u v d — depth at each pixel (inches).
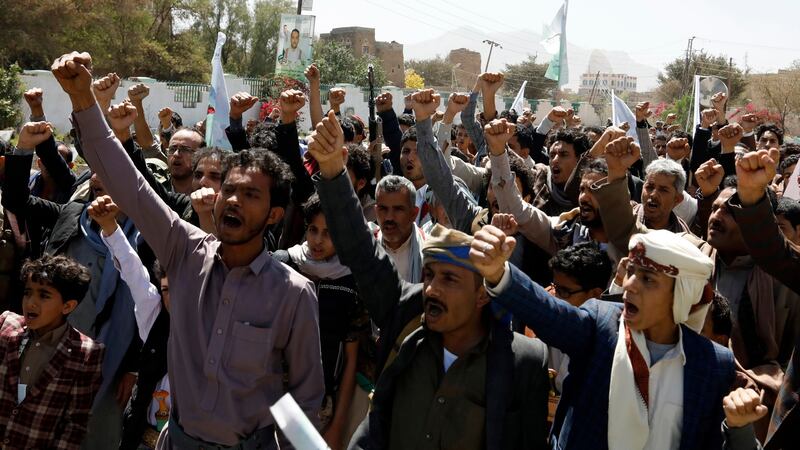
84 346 172.6
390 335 134.7
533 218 199.8
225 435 129.4
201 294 132.3
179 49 1952.5
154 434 189.2
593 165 190.2
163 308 183.9
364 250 134.2
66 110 1119.0
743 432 110.3
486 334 126.7
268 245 212.5
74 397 171.0
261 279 132.6
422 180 253.1
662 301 116.6
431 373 126.0
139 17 1727.4
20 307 219.9
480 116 309.7
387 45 2694.4
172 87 1195.9
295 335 133.3
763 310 176.4
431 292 123.0
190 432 132.3
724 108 374.3
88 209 173.9
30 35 1433.3
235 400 129.4
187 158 243.0
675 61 2379.4
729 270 182.1
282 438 139.3
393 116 293.7
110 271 196.4
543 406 125.2
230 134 248.7
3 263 216.1
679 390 116.5
